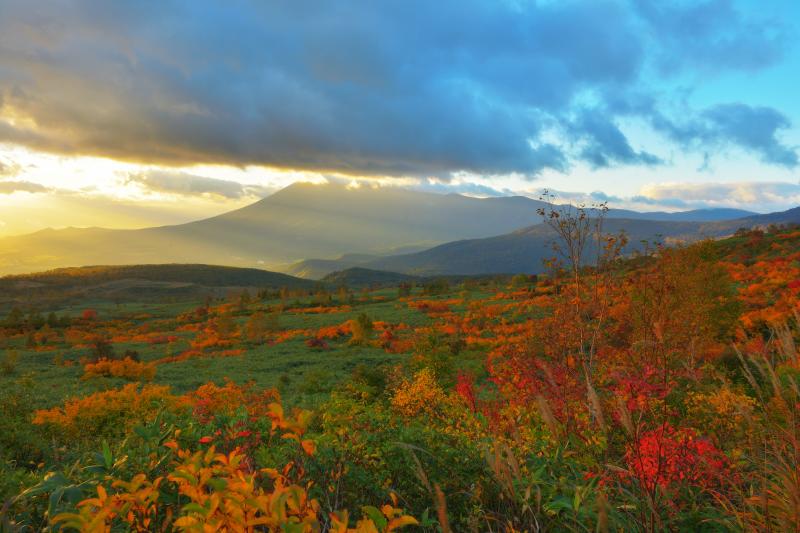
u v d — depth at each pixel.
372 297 111.69
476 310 52.12
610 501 2.27
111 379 32.38
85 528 1.46
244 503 1.33
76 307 178.88
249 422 2.92
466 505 2.46
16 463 5.13
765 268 50.62
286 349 51.62
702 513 2.21
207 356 50.97
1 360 45.41
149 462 2.45
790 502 1.71
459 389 4.45
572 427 3.38
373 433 3.05
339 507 2.25
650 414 2.58
